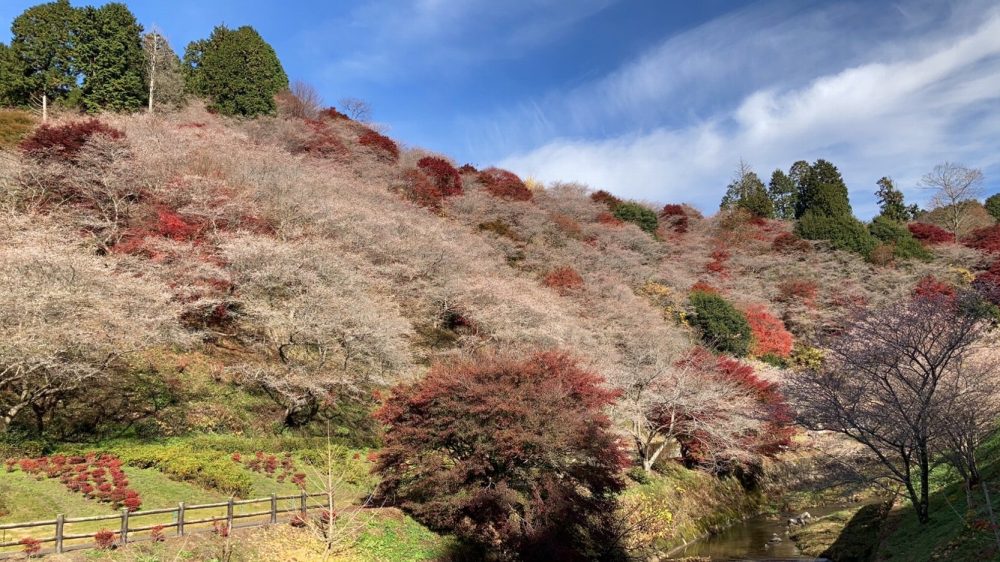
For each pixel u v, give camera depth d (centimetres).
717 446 2670
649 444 2797
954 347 1562
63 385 1684
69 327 1616
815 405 1767
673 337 3703
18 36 3997
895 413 1609
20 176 2527
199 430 1898
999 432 1875
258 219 2650
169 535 1231
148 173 2673
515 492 1558
